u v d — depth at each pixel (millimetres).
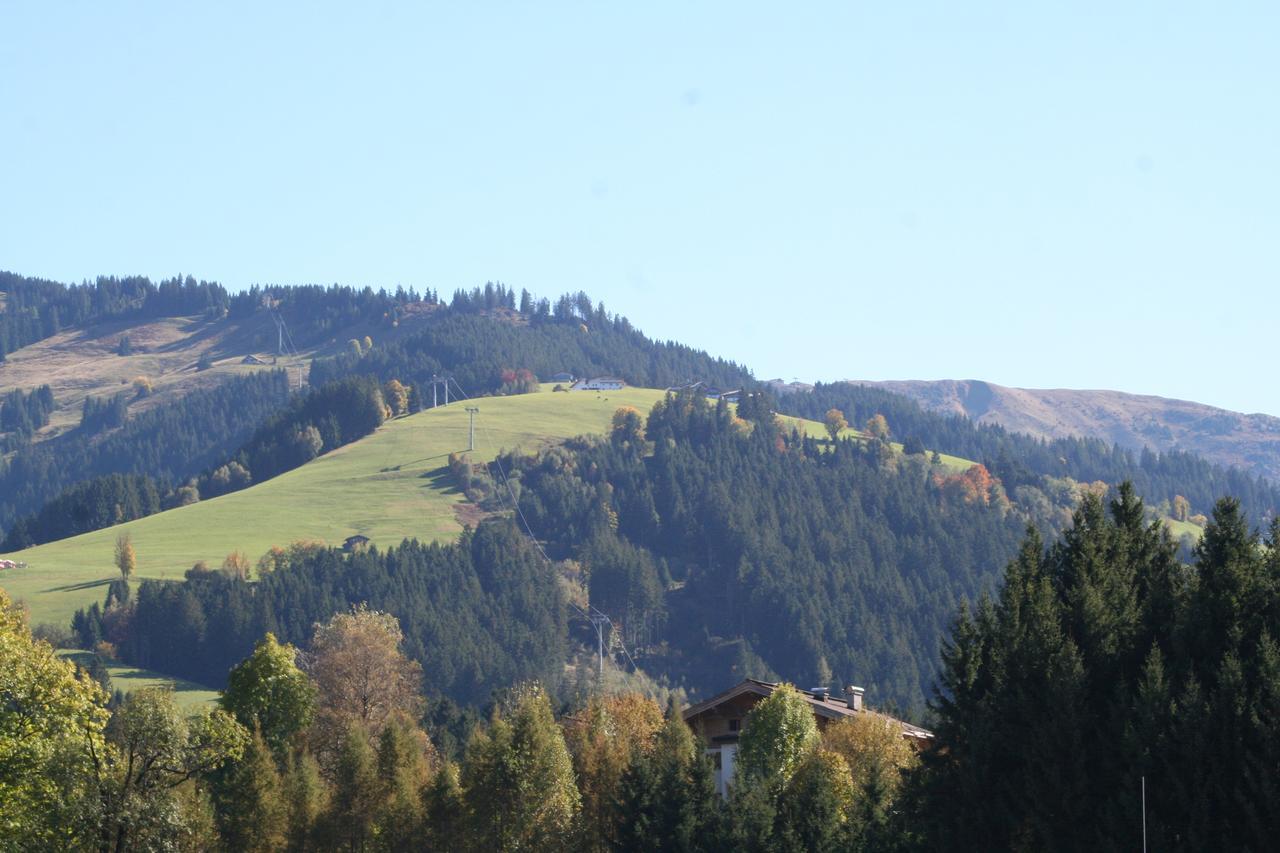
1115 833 62562
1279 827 59219
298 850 101750
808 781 88375
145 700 77188
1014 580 74938
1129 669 68250
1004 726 68750
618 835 93312
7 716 72438
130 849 74500
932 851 70688
